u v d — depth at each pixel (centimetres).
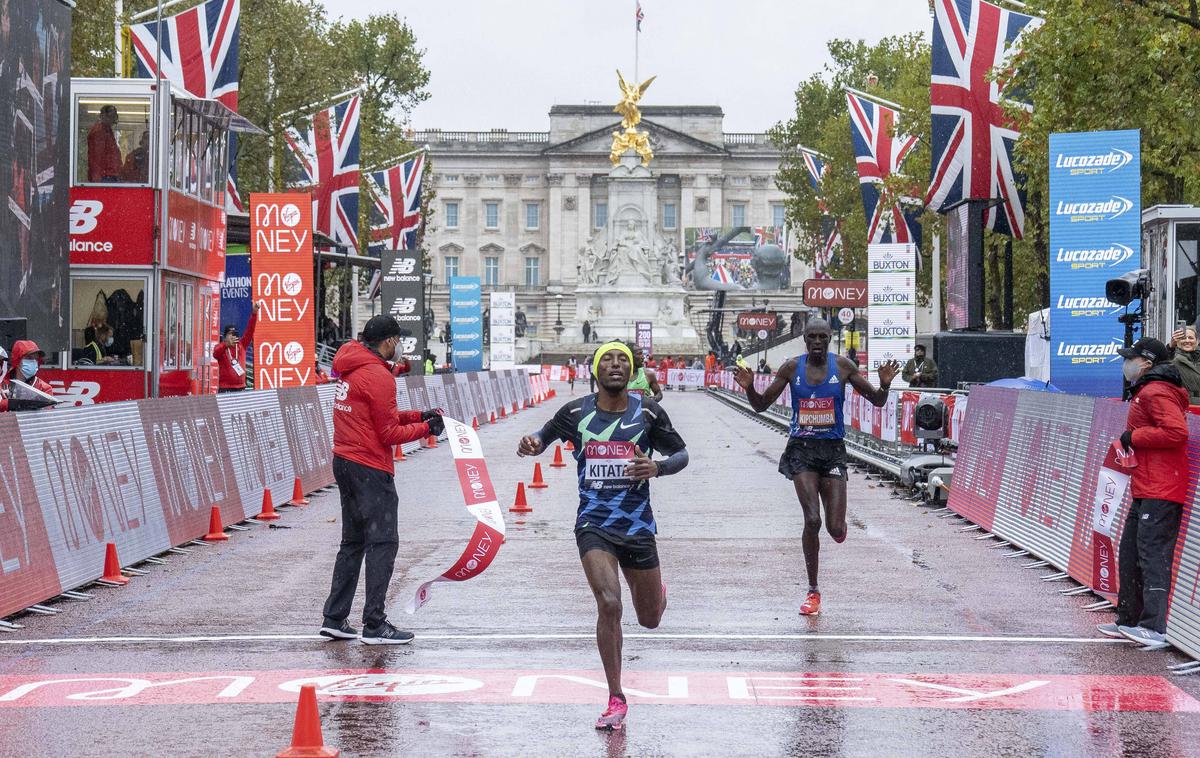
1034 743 734
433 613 1124
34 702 828
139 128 2769
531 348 11581
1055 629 1054
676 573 1332
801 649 980
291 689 862
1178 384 983
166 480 1502
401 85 7219
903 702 825
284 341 2573
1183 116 2570
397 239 5447
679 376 8712
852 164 6888
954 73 3047
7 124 2053
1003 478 1611
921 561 1410
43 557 1173
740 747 725
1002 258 4834
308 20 4781
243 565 1391
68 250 2334
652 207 10281
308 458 2161
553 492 2145
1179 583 991
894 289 3184
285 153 4362
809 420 1137
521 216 15488
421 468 2638
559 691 854
